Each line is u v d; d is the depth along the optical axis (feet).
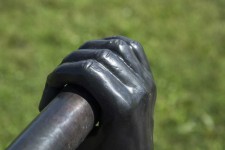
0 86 15.07
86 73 3.30
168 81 16.22
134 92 3.42
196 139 14.06
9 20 18.39
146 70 3.74
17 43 17.28
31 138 2.97
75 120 3.19
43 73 15.98
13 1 19.36
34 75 15.80
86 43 3.74
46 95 3.56
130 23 19.15
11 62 16.21
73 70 3.34
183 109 15.02
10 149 2.89
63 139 3.06
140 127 3.51
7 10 18.95
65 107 3.23
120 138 3.47
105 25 18.86
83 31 18.39
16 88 15.14
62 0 19.80
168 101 15.25
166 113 14.78
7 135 13.46
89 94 3.36
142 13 19.83
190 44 18.33
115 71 3.42
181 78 16.42
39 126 3.06
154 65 16.90
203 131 14.35
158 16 19.80
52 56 16.84
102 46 3.65
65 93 3.35
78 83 3.33
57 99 3.32
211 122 14.64
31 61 16.39
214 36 18.97
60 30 18.16
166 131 14.19
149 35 18.70
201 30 19.25
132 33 18.69
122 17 19.47
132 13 19.77
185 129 14.25
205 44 18.40
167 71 16.69
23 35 17.62
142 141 3.56
